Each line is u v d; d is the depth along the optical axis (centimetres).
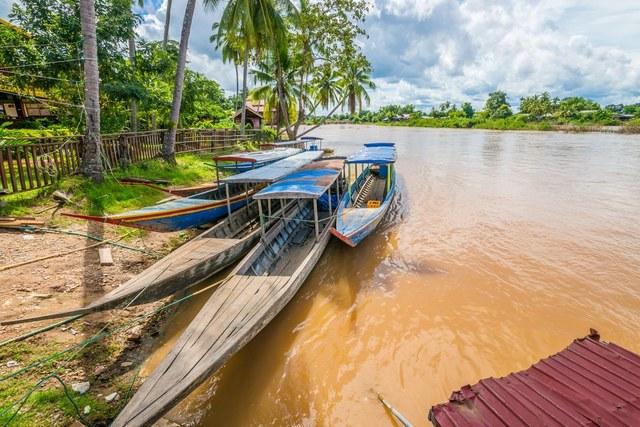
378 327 645
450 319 665
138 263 756
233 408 478
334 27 2527
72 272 662
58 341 508
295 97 3462
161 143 1527
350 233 898
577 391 351
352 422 465
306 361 565
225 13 2067
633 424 307
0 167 803
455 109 11581
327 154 3259
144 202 1038
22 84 1236
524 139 4912
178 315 647
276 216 982
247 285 607
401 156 3077
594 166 2338
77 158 1030
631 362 390
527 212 1303
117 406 434
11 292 567
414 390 512
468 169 2311
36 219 806
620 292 739
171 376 396
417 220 1237
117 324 583
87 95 1002
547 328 635
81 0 945
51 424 391
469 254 938
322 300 728
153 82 1700
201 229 1010
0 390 416
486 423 321
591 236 1046
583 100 8675
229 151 2245
